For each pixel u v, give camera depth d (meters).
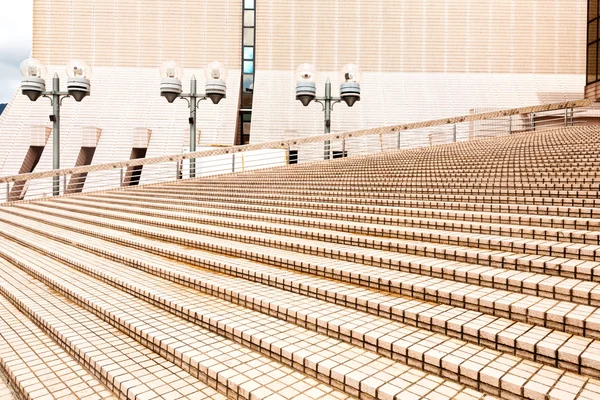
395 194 6.38
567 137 10.29
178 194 9.73
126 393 2.57
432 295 3.12
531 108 14.66
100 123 21.42
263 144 13.34
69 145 19.61
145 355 3.05
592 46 17.58
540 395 2.00
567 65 24.66
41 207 11.18
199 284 4.06
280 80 24.41
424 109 22.94
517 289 3.02
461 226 4.37
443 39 25.02
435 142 15.16
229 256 4.87
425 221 4.69
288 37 24.97
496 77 24.59
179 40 24.97
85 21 24.80
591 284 2.88
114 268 5.00
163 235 5.97
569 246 3.36
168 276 4.48
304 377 2.55
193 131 13.34
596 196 4.68
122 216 8.00
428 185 6.52
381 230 4.66
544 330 2.54
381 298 3.20
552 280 2.99
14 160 18.70
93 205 9.98
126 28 24.92
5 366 3.11
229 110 22.69
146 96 23.39
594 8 17.45
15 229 8.72
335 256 4.24
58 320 3.76
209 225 6.41
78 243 6.41
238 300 3.65
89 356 3.00
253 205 7.27
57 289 4.71
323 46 25.00
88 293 4.25
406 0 25.11
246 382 2.46
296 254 4.50
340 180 8.30
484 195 5.54
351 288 3.48
